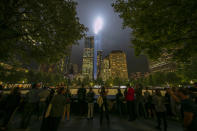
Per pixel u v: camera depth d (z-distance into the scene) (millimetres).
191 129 1904
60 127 4355
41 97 4555
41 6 3932
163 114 4086
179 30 3879
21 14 3998
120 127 4406
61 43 4938
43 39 4695
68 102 5633
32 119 5348
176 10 3090
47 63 4801
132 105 5598
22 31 4551
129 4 4871
